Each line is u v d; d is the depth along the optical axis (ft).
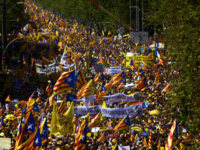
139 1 540.11
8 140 130.41
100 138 139.33
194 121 109.19
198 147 111.14
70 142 139.64
